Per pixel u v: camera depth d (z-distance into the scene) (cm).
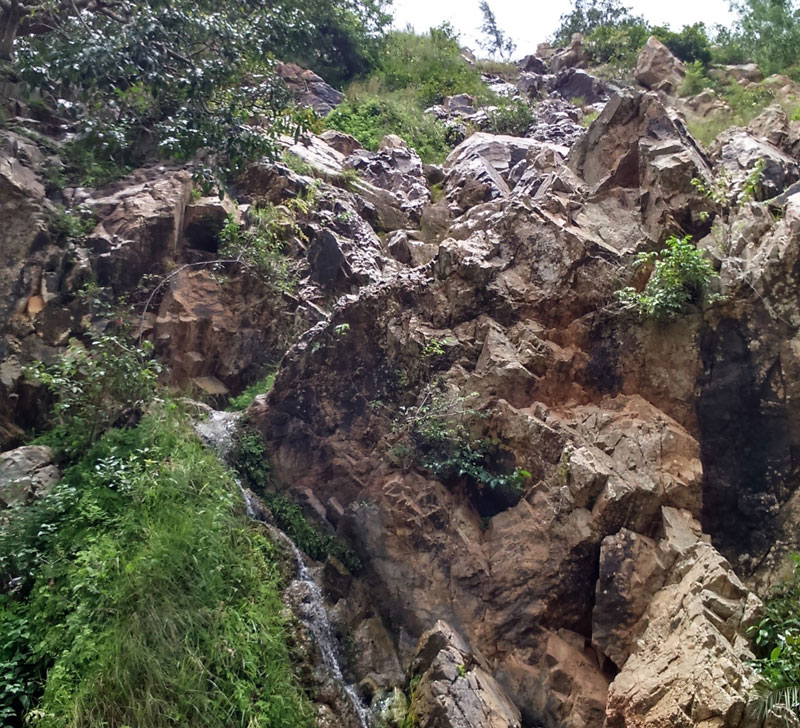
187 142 1180
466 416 890
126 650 646
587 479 802
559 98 2408
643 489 793
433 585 833
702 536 782
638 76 2327
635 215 1017
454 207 1505
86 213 1173
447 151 1970
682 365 893
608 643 743
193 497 828
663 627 698
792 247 875
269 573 818
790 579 801
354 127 1917
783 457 846
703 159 1114
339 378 993
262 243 1217
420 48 2531
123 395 948
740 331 881
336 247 1268
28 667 686
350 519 893
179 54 1234
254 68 1312
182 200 1246
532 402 899
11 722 653
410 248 1395
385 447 935
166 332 1142
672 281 895
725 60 2483
